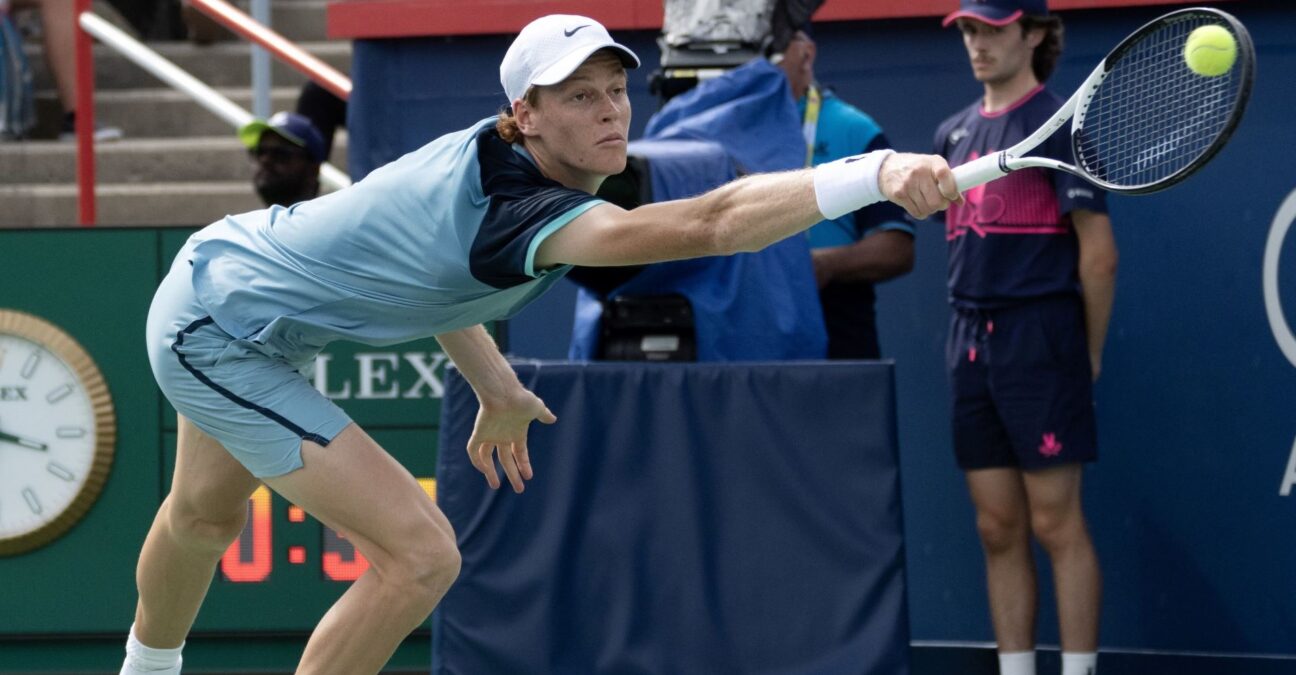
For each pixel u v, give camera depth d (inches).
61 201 1144.8
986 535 705.0
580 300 703.1
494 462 635.5
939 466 799.1
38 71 1289.4
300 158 882.8
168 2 1358.3
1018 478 698.8
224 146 1180.5
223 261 517.3
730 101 709.3
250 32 968.9
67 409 724.0
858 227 762.8
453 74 864.9
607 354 673.0
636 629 631.8
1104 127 682.8
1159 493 767.7
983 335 688.4
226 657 723.4
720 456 628.4
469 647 636.7
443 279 474.6
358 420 714.2
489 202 456.4
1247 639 756.0
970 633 790.5
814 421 622.2
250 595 717.9
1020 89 687.7
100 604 728.3
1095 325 684.1
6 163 1177.4
